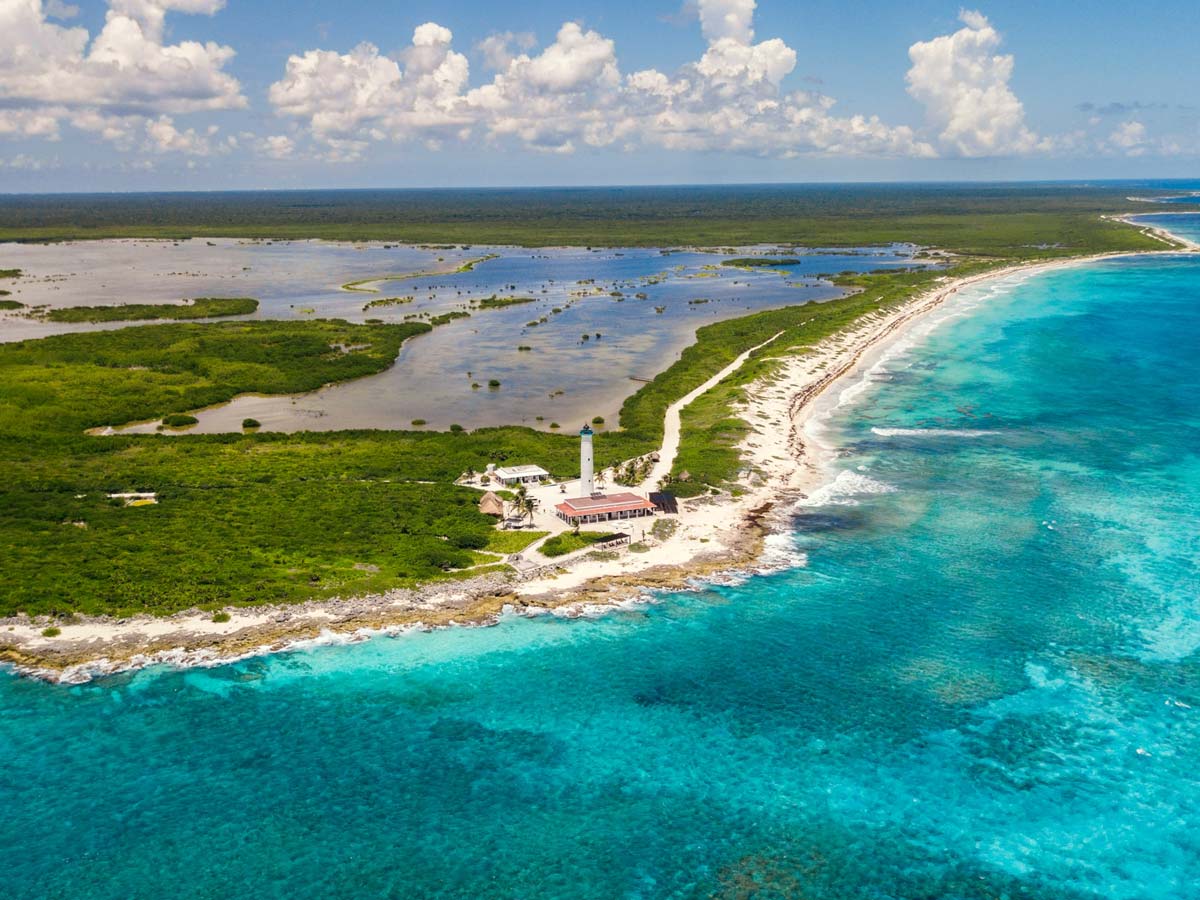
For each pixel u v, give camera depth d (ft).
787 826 185.88
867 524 330.95
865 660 242.78
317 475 382.22
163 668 235.81
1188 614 262.67
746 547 310.65
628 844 181.98
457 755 207.31
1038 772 199.31
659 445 424.87
